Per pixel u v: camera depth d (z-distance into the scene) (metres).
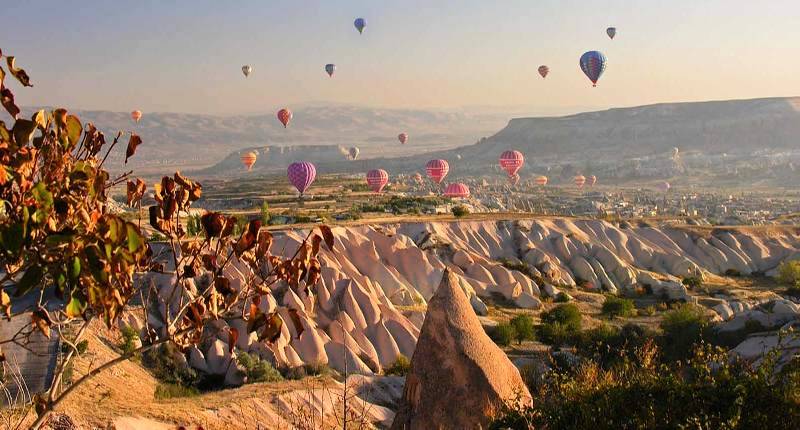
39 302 6.06
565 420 11.65
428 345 18.95
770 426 10.35
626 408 11.40
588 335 55.22
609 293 82.75
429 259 77.62
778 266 93.81
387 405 33.16
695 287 85.38
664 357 43.91
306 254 6.55
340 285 58.88
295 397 28.83
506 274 78.00
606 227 96.12
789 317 45.62
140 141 6.45
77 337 6.17
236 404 27.34
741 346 26.55
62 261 5.36
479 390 18.45
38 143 5.78
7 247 5.09
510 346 56.72
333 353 50.53
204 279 41.69
